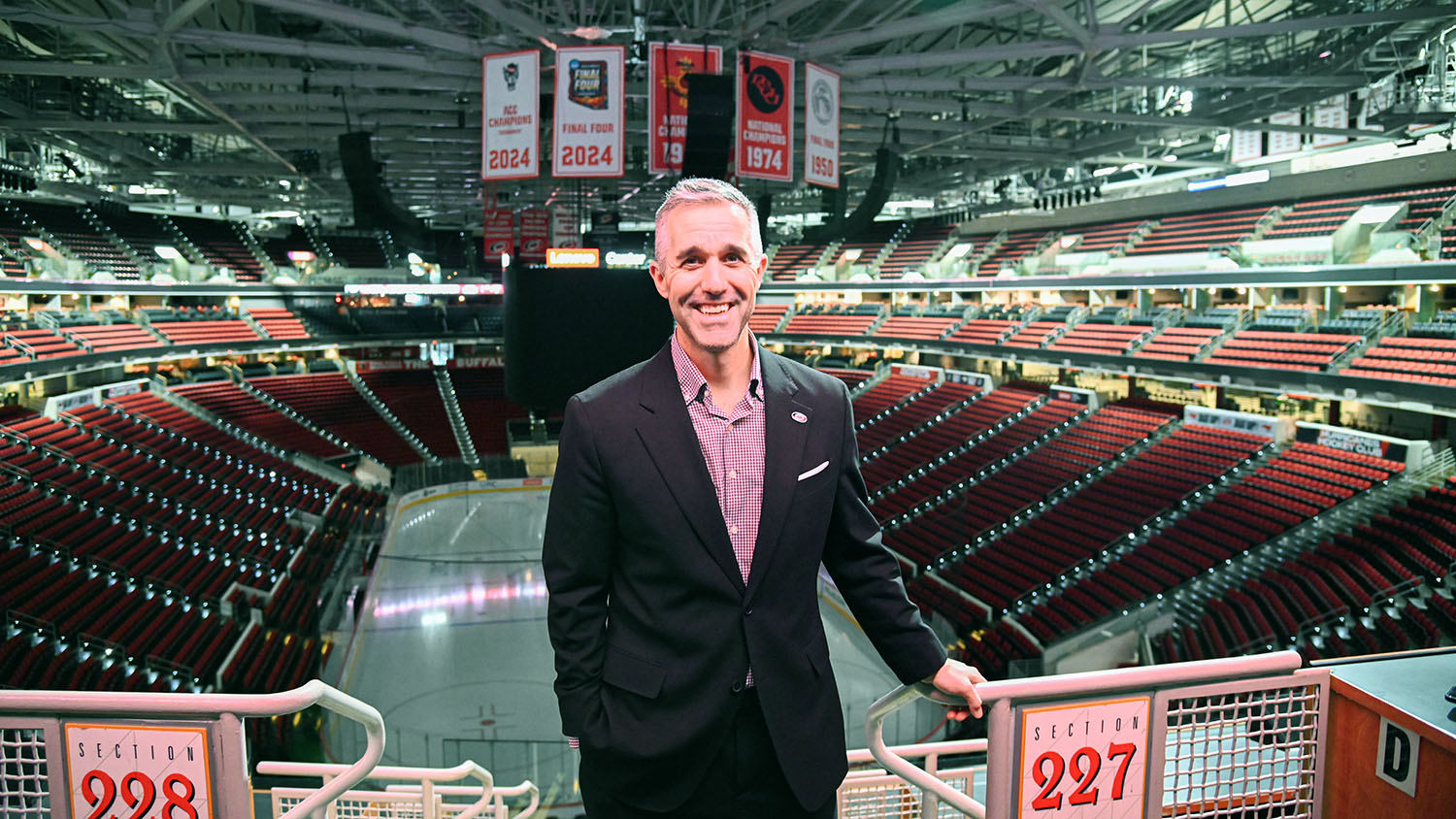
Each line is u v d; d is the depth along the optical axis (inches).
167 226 1889.8
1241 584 802.2
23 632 702.5
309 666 765.9
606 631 80.6
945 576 999.0
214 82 802.2
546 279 775.1
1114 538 959.0
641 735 74.9
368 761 96.8
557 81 611.5
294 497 1275.8
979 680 84.3
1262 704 98.3
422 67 783.7
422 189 1524.4
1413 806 93.3
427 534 1218.6
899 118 1053.8
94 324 1494.8
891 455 1414.9
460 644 823.1
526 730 655.1
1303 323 1101.7
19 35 940.6
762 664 75.2
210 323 1753.2
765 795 77.2
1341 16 679.7
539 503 1390.3
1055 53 729.0
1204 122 1024.2
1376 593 695.1
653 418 76.0
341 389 1911.9
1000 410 1450.5
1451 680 100.6
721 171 631.2
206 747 85.1
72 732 86.1
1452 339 895.1
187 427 1400.1
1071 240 1653.5
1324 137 1211.2
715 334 73.9
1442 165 1079.0
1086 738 89.7
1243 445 1045.2
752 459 76.5
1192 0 839.7
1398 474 853.2
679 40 739.4
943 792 95.6
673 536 74.5
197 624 819.4
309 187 1635.1
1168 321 1305.4
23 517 892.6
